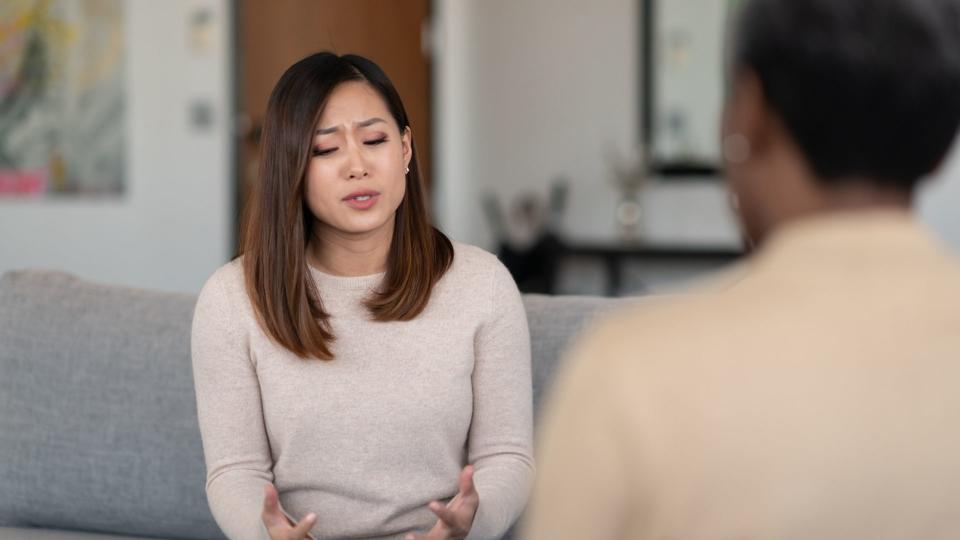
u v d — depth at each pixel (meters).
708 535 0.88
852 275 0.91
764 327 0.90
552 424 0.94
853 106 0.89
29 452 2.51
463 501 1.81
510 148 8.09
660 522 0.89
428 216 2.16
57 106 7.37
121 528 2.49
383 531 2.04
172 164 7.25
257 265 2.07
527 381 2.13
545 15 7.95
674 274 7.59
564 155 7.95
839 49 0.89
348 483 2.02
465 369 2.07
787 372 0.88
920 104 0.89
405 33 7.70
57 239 7.46
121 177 7.32
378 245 2.10
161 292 2.60
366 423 2.02
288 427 2.03
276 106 2.06
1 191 7.53
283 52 7.27
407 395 2.03
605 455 0.89
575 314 2.38
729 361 0.89
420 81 7.81
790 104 0.91
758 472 0.87
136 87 7.25
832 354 0.88
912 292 0.90
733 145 0.99
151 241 7.30
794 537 0.87
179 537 2.45
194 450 2.42
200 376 2.10
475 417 2.10
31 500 2.52
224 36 7.11
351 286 2.09
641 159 7.69
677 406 0.88
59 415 2.50
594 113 7.86
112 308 2.55
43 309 2.58
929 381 0.88
